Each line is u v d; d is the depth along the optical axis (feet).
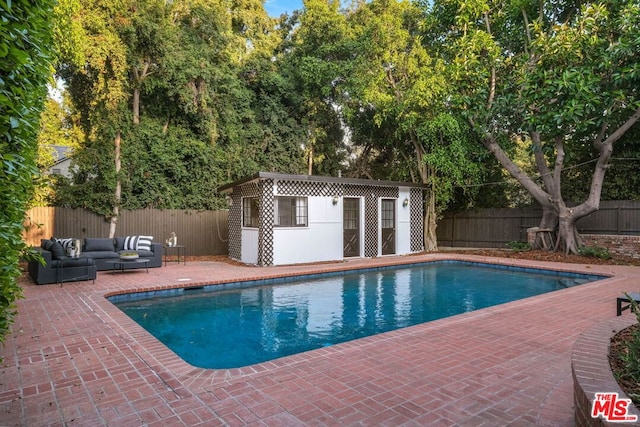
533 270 36.24
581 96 35.12
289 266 37.27
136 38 40.22
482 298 26.48
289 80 59.52
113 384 10.64
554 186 42.06
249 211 41.06
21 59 6.19
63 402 9.58
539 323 16.93
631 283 26.76
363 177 65.26
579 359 8.34
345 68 52.95
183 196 48.55
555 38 35.99
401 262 39.42
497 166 53.83
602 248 41.27
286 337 18.20
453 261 42.78
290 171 59.47
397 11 51.34
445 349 13.56
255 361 15.20
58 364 12.12
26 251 8.15
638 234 42.22
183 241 47.03
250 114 55.16
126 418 8.77
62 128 53.31
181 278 29.35
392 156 62.54
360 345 14.08
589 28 35.32
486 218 54.39
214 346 16.96
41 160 42.70
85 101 42.96
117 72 38.70
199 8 47.21
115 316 18.11
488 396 9.89
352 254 43.83
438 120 44.42
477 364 12.13
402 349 13.58
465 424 8.51
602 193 46.37
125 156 43.96
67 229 40.86
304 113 61.05
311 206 40.40
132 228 44.21
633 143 42.55
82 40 34.71
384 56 46.85
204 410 9.15
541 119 37.78
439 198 50.57
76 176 43.34
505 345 13.97
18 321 17.20
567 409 9.14
